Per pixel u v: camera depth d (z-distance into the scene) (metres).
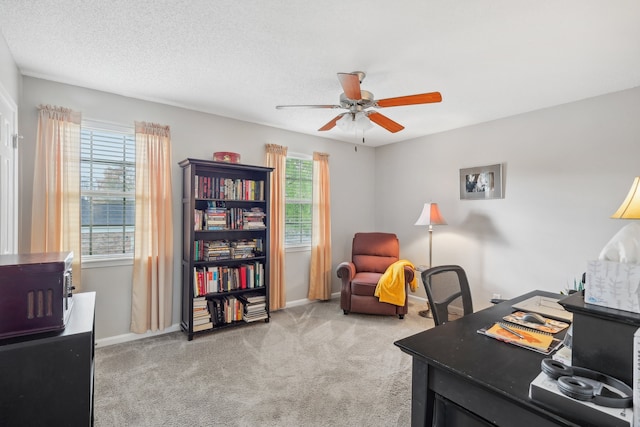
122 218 3.07
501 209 3.66
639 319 0.83
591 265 0.95
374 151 5.24
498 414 1.00
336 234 4.78
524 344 1.28
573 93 2.92
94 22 1.88
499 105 3.25
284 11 1.76
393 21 1.85
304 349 2.88
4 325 1.09
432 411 1.20
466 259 3.99
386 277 3.77
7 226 2.16
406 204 4.75
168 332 3.25
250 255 3.60
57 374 1.11
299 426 1.85
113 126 2.98
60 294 1.17
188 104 3.28
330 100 3.18
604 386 0.86
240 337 3.15
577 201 3.08
